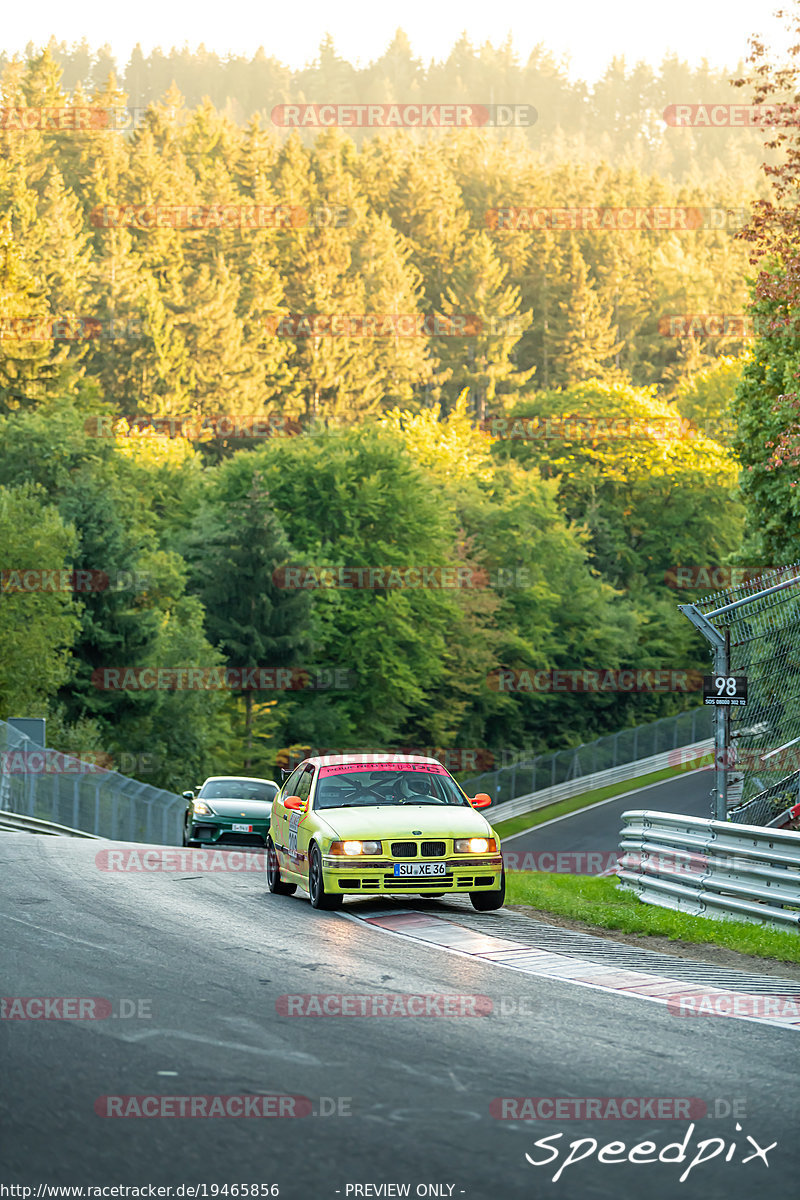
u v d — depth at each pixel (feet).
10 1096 34.60
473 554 457.27
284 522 391.86
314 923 69.87
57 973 52.01
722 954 66.64
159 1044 40.55
